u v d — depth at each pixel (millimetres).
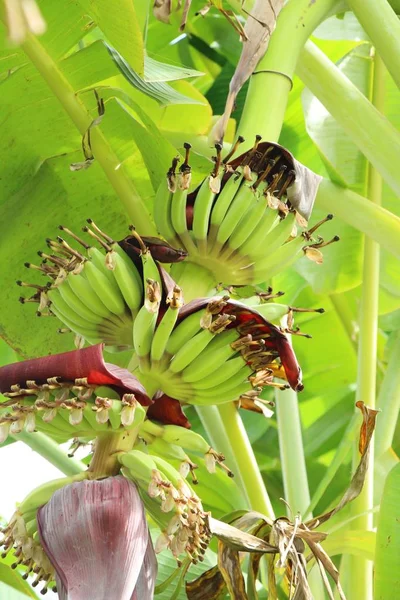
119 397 2020
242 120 2240
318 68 2404
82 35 2424
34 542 2021
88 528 1951
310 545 2098
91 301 2123
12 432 1992
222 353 2059
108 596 1929
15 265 2592
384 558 2295
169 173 2148
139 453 2031
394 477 2334
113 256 2100
